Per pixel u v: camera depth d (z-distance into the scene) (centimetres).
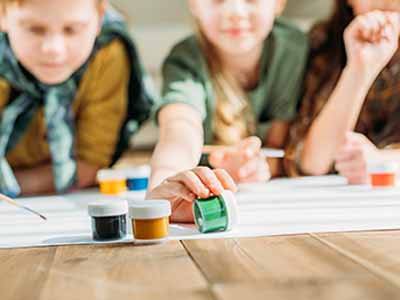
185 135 126
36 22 139
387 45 138
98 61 151
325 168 148
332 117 145
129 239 74
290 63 161
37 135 155
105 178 131
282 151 148
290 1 211
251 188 123
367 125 159
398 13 146
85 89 153
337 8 165
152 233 70
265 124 163
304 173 149
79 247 70
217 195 77
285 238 69
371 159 127
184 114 136
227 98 157
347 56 152
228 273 54
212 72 158
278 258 59
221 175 80
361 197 102
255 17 153
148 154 218
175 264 59
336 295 47
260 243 67
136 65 157
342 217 82
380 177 117
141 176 133
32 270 59
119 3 217
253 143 136
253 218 84
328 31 165
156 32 220
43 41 141
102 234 74
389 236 68
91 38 146
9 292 52
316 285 50
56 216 96
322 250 62
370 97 157
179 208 84
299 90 164
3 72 146
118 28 154
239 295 48
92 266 60
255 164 135
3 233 81
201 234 75
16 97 150
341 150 131
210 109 153
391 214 83
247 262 58
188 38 163
